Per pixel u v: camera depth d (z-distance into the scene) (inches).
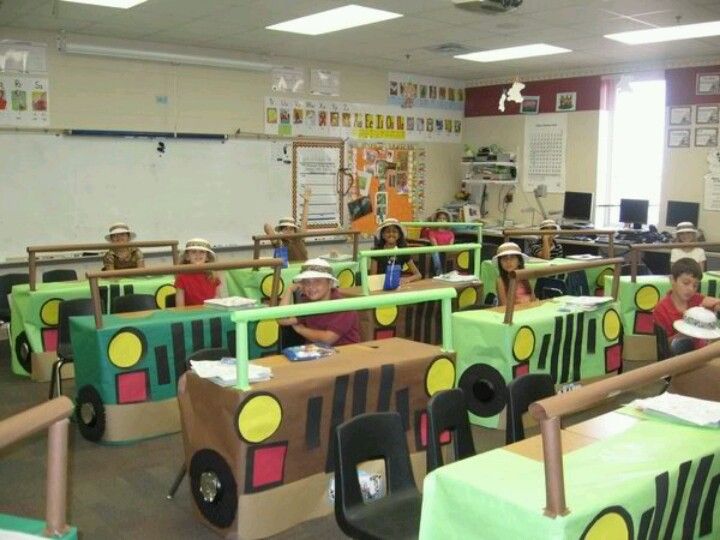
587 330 171.2
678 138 322.0
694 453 78.8
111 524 123.2
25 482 139.6
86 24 249.8
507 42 283.0
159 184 291.9
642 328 220.1
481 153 384.2
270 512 113.1
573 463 75.8
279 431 111.7
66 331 180.5
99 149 275.4
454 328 165.0
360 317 196.1
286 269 235.5
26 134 258.5
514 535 66.2
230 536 113.0
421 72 369.7
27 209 260.8
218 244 310.7
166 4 221.8
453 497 71.4
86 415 159.2
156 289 211.6
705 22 244.7
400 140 373.7
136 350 154.4
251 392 107.9
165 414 160.1
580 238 336.2
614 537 68.4
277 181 327.9
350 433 93.1
